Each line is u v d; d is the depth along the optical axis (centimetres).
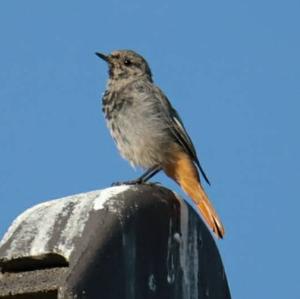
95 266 913
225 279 1118
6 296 941
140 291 964
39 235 964
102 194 1000
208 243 1102
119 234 959
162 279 1005
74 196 1011
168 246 1028
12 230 993
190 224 1076
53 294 930
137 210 999
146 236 1000
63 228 959
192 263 1061
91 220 959
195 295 1050
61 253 930
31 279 941
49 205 1008
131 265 962
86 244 927
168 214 1041
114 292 927
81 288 890
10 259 957
